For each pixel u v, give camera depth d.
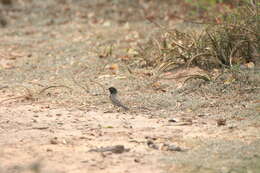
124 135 10.05
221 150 8.98
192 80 13.24
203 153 8.88
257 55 14.27
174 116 11.24
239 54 14.36
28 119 11.21
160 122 10.87
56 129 10.49
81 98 12.71
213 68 14.16
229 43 14.24
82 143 9.61
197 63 14.46
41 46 19.36
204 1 20.30
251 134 9.84
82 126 10.67
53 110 11.89
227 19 14.88
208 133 10.02
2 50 18.98
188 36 15.02
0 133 10.27
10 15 25.47
